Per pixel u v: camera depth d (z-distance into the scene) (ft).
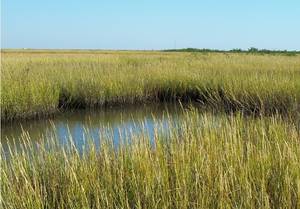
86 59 73.92
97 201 10.87
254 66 54.65
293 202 10.71
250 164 12.25
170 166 12.62
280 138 14.94
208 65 57.47
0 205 11.23
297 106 28.45
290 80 36.52
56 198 11.41
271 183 11.66
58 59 72.33
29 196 11.30
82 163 13.03
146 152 12.81
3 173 12.62
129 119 33.35
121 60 72.74
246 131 16.76
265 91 31.94
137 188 11.37
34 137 26.50
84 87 39.78
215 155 12.80
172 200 11.01
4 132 28.58
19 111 32.30
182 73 47.37
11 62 58.39
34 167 13.28
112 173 12.64
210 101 37.65
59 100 38.86
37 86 34.83
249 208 10.32
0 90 31.86
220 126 16.53
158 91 44.37
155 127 15.53
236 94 34.09
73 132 27.55
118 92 40.96
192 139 14.14
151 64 60.90
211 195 10.83
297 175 11.25
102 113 37.06
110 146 14.40
